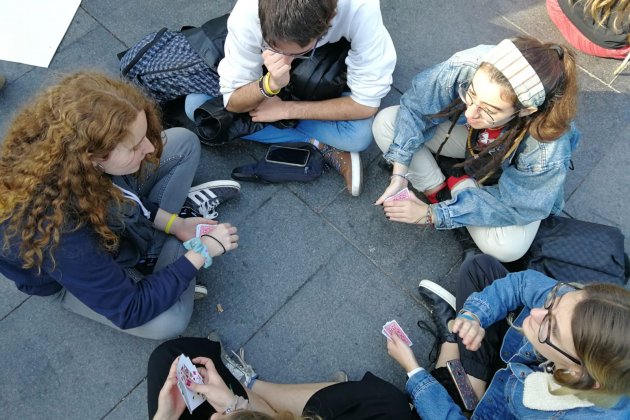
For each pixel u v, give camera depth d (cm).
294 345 254
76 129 159
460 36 327
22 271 189
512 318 222
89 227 177
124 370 247
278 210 283
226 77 249
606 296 148
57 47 314
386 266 271
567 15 306
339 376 247
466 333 210
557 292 173
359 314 261
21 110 177
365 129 271
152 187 251
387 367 250
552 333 159
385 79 248
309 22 190
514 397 192
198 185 276
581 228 249
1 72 307
